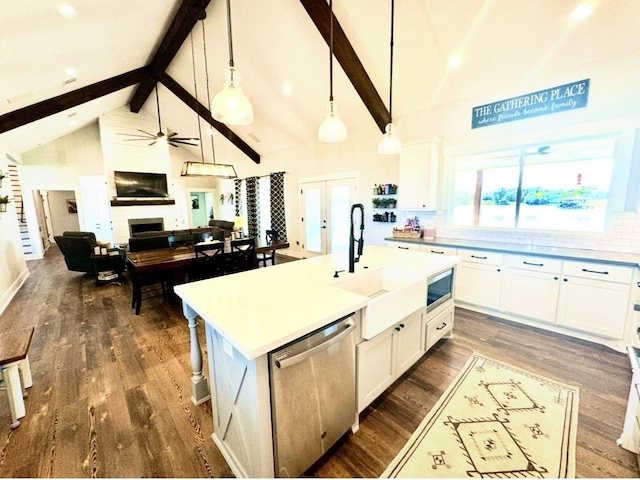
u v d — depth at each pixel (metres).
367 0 2.99
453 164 4.05
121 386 2.19
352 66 3.70
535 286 2.99
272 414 1.24
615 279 2.53
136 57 4.66
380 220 4.88
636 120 2.60
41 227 8.50
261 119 6.11
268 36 3.86
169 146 8.16
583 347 2.66
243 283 1.92
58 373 2.36
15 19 2.42
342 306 1.49
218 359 1.49
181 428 1.78
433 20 2.96
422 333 2.29
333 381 1.47
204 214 11.21
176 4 3.60
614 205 2.84
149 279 3.66
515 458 1.55
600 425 1.76
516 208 3.58
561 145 3.15
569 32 2.65
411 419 1.83
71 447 1.65
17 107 4.18
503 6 2.64
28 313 3.64
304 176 6.45
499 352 2.59
